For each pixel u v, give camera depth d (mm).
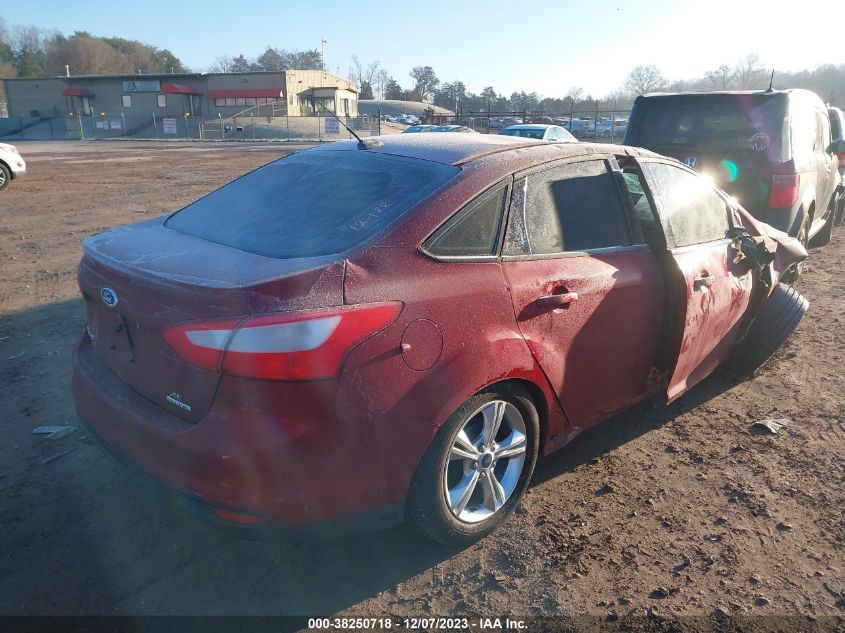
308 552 2953
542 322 2994
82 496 3281
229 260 2660
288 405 2309
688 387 4098
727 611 2627
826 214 9281
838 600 2689
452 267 2740
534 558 2916
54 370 4770
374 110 106562
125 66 122938
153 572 2793
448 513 2793
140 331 2662
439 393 2584
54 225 10555
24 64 109938
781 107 6812
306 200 3121
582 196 3371
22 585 2688
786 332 4590
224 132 54562
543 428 3219
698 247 3941
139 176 18734
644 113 7594
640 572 2838
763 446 3906
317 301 2375
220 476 2344
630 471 3633
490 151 3223
